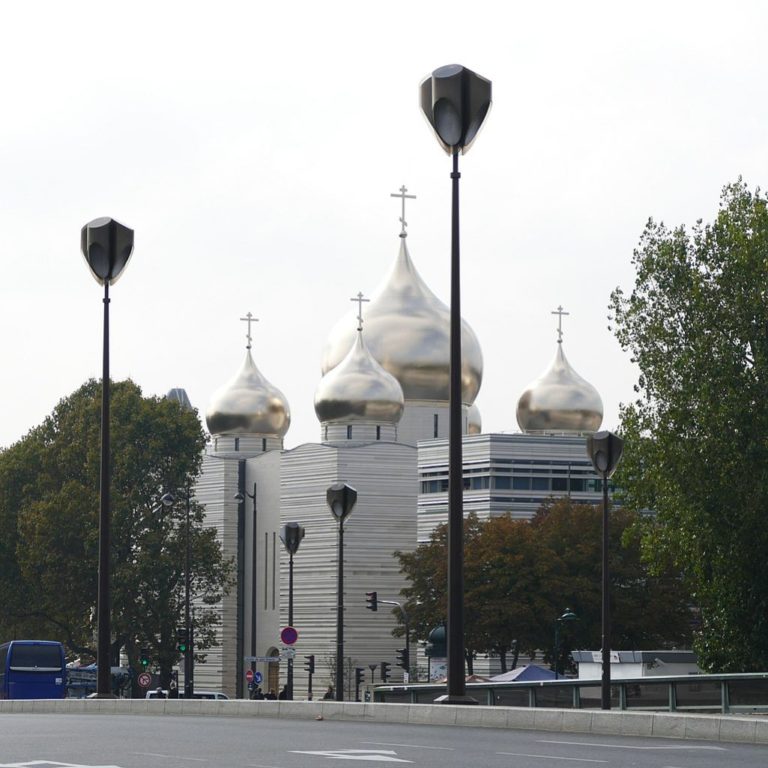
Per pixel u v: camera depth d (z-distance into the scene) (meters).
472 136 59.44
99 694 79.00
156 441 196.12
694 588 114.56
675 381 105.75
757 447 99.69
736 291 103.94
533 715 51.91
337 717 62.03
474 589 170.12
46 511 189.62
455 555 56.88
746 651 102.44
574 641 173.12
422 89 60.25
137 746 41.34
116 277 78.81
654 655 129.62
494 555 171.50
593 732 49.72
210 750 39.66
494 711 53.31
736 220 107.81
